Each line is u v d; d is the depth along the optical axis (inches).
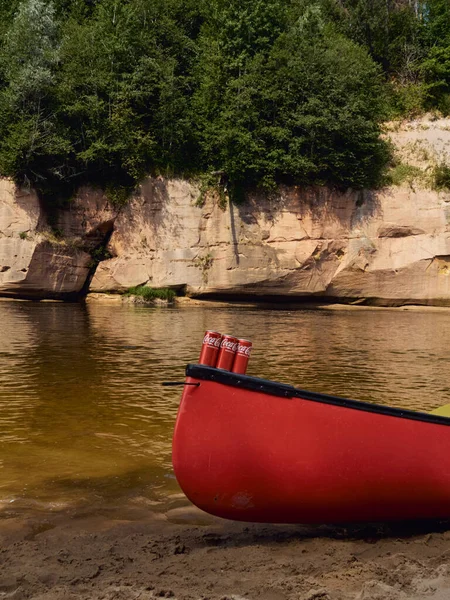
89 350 626.5
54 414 358.6
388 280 1536.7
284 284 1525.6
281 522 206.7
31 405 380.5
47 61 1534.2
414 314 1323.8
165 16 1707.7
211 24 1776.6
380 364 573.0
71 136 1523.1
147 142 1503.4
